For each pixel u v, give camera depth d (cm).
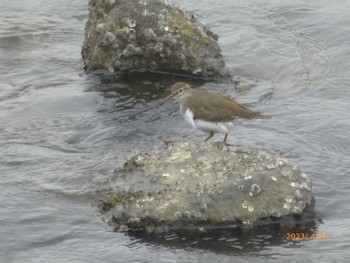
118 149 1480
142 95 1717
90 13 1878
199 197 1210
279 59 1952
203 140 1498
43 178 1362
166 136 1535
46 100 1692
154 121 1602
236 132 1554
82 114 1634
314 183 1359
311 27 2150
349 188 1348
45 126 1580
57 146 1495
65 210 1264
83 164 1413
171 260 1135
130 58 1792
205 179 1240
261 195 1224
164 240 1187
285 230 1214
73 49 1983
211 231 1197
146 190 1247
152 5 1811
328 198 1316
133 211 1215
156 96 1711
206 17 2195
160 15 1797
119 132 1550
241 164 1271
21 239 1191
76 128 1571
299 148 1497
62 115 1628
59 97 1705
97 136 1538
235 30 2112
